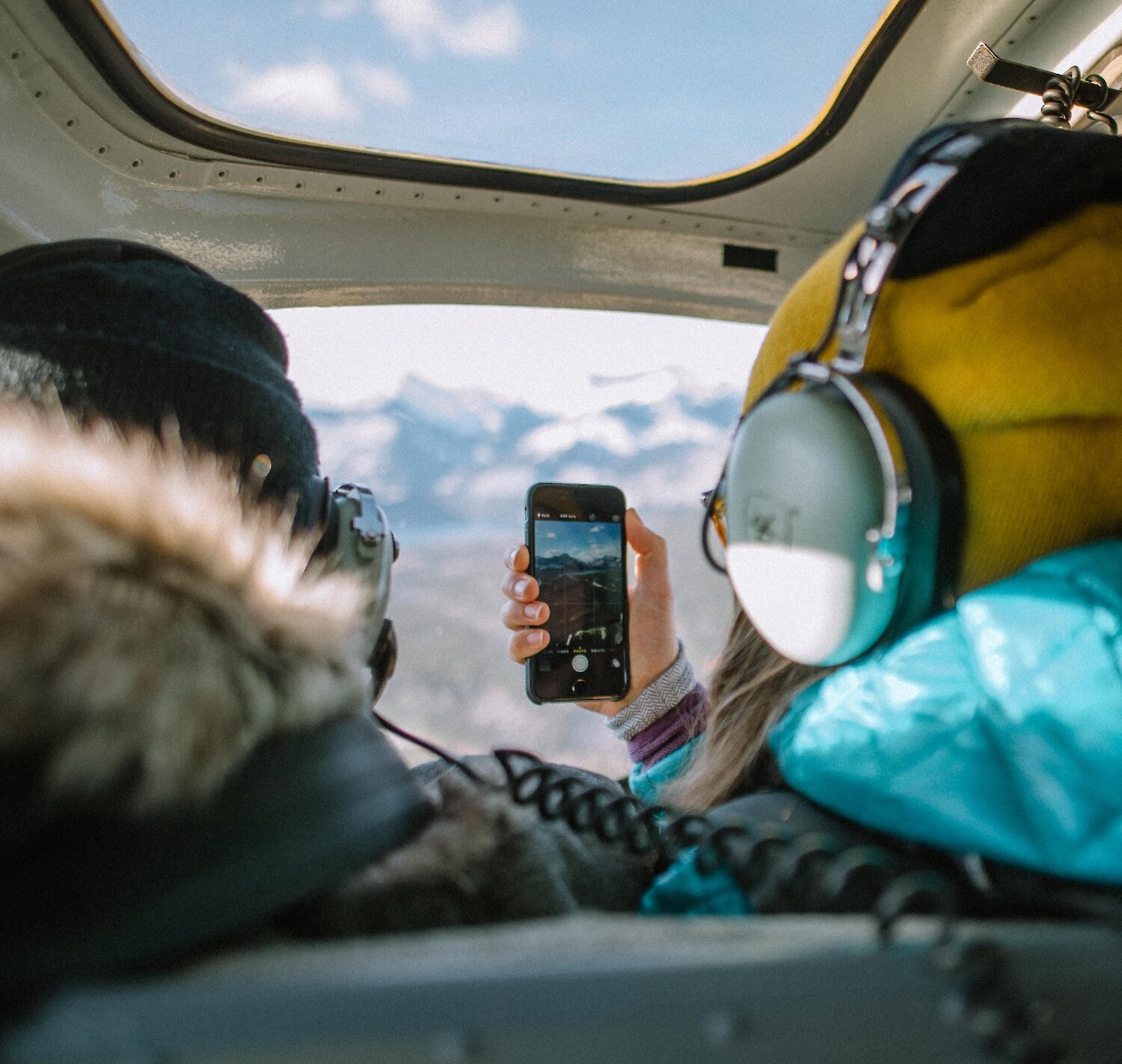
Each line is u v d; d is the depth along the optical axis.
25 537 0.40
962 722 0.57
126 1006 0.34
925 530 0.59
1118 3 1.63
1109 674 0.53
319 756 0.48
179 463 0.52
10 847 0.37
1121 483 0.60
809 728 0.63
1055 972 0.42
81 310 0.67
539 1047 0.35
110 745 0.38
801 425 0.59
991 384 0.60
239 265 1.98
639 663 1.29
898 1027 0.38
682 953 0.39
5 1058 0.34
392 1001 0.35
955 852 0.55
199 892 0.40
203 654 0.42
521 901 0.54
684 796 0.88
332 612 0.52
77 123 1.72
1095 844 0.50
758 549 0.63
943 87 1.87
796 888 0.58
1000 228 0.61
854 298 0.60
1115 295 0.61
